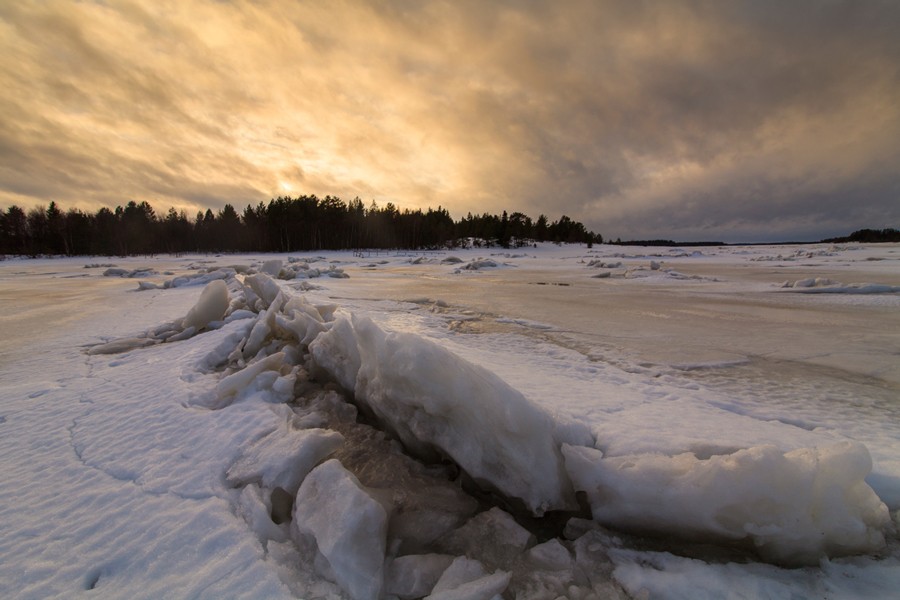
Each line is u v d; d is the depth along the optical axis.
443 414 3.40
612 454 3.47
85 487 3.49
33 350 8.57
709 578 2.48
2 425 4.79
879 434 4.45
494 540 2.87
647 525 2.94
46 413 5.13
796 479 2.67
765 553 2.72
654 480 2.90
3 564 2.62
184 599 2.33
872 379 6.62
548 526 3.18
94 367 7.28
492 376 3.38
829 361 7.64
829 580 2.49
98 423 4.78
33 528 2.97
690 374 6.85
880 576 2.49
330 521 2.66
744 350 8.41
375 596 2.38
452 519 3.11
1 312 13.66
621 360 7.66
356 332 4.45
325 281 25.19
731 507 2.71
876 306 13.98
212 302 10.30
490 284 23.47
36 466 3.86
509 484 3.21
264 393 5.43
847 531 2.64
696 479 2.80
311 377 6.16
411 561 2.62
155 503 3.23
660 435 3.71
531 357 7.68
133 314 12.94
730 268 34.16
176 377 6.27
